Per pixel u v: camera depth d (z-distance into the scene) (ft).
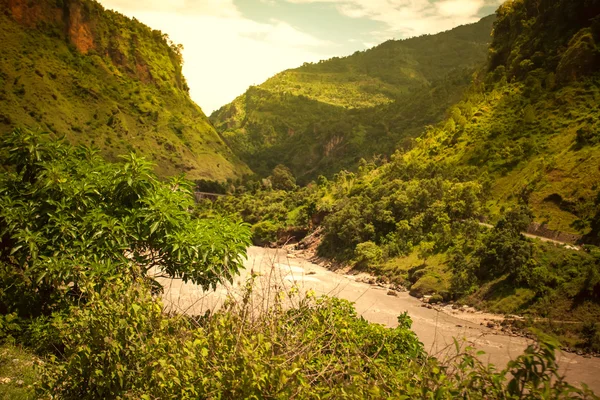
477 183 271.90
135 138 615.16
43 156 51.49
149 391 21.61
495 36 456.86
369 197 304.91
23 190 50.03
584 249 188.85
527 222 198.18
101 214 45.24
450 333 141.59
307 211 338.54
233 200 455.63
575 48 343.46
